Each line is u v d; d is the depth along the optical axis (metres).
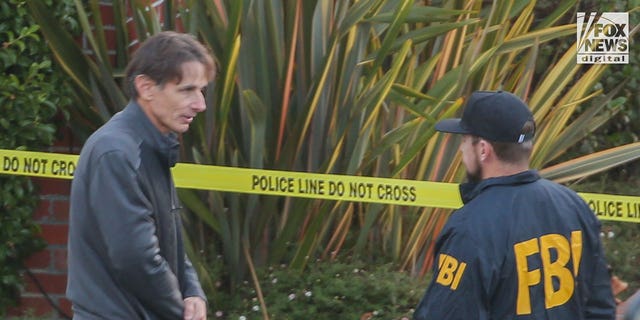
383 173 17.27
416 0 17.83
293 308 16.14
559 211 9.71
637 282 18.47
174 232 10.52
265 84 16.38
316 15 16.33
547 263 9.49
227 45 15.27
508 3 17.34
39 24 16.06
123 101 16.38
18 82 16.52
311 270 16.66
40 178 17.52
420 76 17.19
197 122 15.86
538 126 17.95
